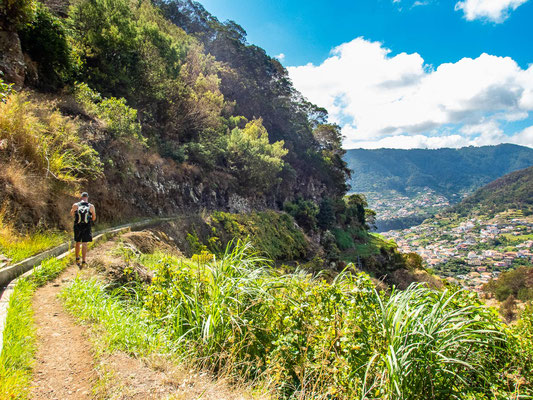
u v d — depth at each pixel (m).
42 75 13.88
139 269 6.06
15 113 8.26
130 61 20.77
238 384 3.05
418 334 3.34
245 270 4.75
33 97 11.70
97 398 2.31
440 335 3.48
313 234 37.72
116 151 14.59
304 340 3.77
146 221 14.38
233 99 46.41
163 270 4.84
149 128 21.50
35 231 7.06
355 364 3.45
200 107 26.58
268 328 3.96
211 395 2.70
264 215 29.64
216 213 22.00
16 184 7.11
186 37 38.59
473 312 3.78
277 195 37.88
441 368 3.25
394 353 3.09
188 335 3.89
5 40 11.52
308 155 50.66
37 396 2.23
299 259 28.53
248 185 29.52
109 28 19.16
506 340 3.65
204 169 24.72
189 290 4.46
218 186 25.58
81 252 6.89
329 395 3.24
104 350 2.96
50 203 8.20
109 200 12.60
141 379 2.64
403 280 38.97
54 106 11.49
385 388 3.01
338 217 50.94
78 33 18.78
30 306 3.83
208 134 27.38
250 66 56.22
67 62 14.91
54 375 2.54
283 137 50.50
